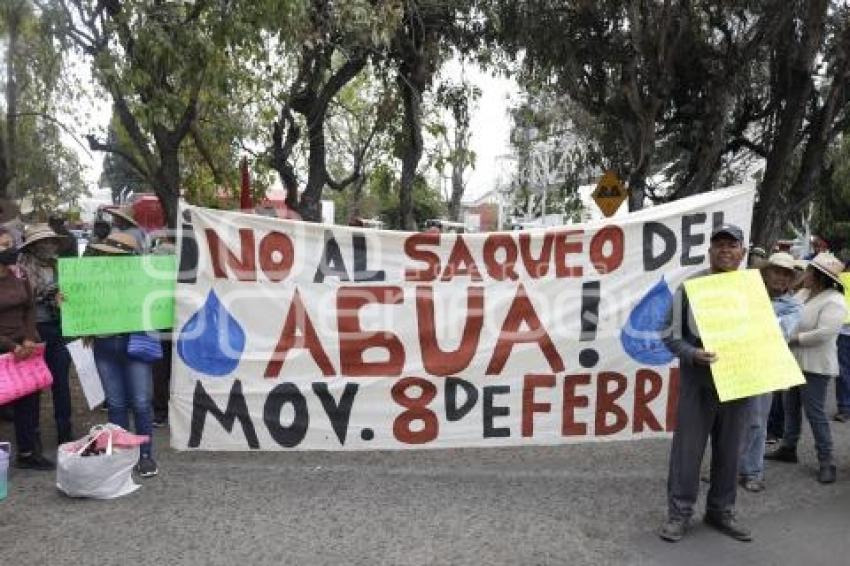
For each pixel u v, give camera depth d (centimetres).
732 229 481
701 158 1388
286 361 591
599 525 502
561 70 1355
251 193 1222
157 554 445
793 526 511
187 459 620
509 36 1266
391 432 602
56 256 648
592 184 1812
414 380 600
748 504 555
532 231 602
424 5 1161
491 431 607
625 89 1206
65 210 2083
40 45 962
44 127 1478
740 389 460
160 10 734
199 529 480
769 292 616
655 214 609
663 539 481
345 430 597
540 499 547
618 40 1247
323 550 454
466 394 604
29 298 577
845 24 1305
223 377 586
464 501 539
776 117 1434
